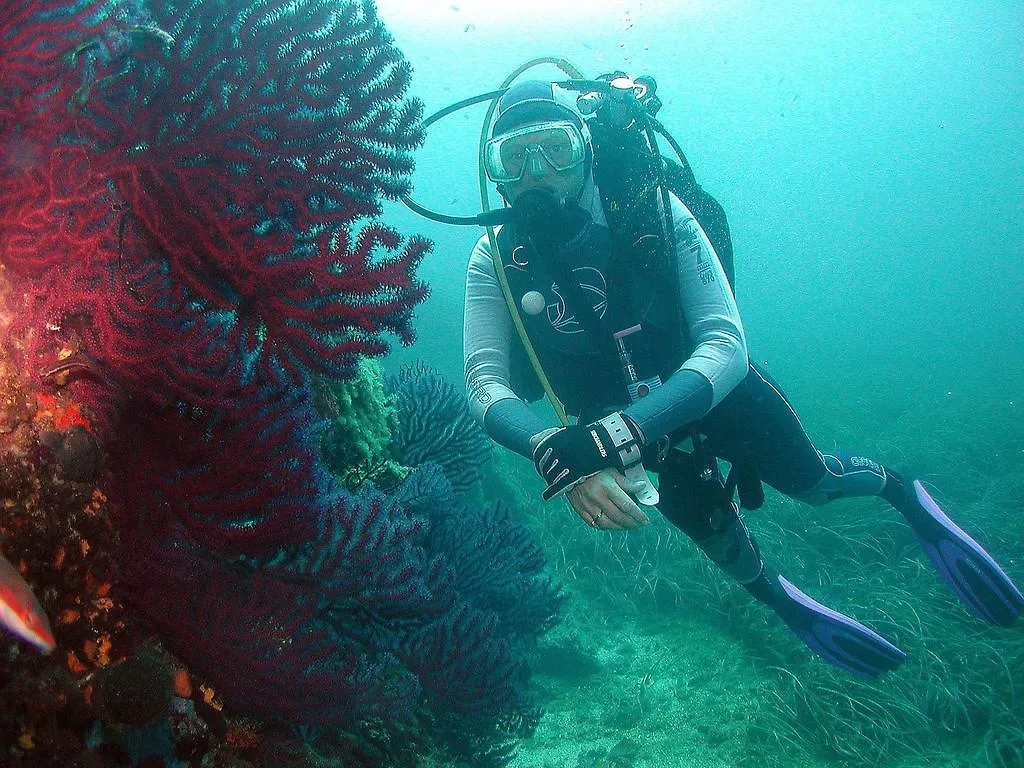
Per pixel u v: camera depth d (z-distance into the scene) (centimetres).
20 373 162
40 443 157
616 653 598
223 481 172
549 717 510
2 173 163
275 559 197
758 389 342
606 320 288
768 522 737
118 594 166
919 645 496
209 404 165
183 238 165
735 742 446
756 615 570
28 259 164
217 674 180
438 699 280
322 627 212
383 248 165
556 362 305
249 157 166
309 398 191
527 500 848
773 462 359
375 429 366
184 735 166
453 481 475
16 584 96
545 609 453
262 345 175
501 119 292
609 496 204
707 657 554
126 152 161
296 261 162
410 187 182
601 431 209
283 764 196
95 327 163
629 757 440
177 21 166
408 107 177
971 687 454
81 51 157
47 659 145
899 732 426
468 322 299
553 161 277
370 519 209
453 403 490
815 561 677
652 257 274
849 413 1387
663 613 647
